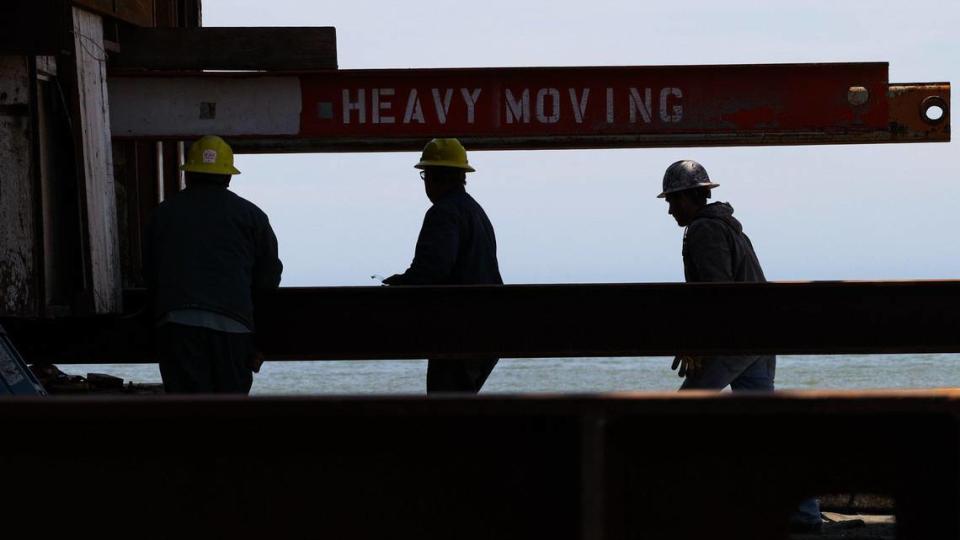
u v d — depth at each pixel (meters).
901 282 14.58
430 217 14.98
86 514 5.97
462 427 5.91
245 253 13.86
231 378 13.62
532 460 5.91
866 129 16.98
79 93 14.88
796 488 5.91
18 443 5.96
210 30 17.50
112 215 15.80
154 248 13.86
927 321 14.56
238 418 5.45
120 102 17.03
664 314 14.70
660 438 5.92
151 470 5.99
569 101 17.16
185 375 13.49
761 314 14.68
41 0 13.73
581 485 5.42
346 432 5.96
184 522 5.99
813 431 5.90
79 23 15.01
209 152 14.02
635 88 17.11
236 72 17.12
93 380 24.09
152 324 15.22
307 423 5.96
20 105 13.98
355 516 5.98
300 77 17.16
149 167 20.73
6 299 14.00
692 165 15.30
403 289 14.77
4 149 14.02
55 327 15.17
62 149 15.05
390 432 5.95
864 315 14.62
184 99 17.08
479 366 15.30
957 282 14.53
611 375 85.56
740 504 5.92
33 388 12.73
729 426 5.90
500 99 17.16
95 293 14.87
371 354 14.82
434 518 5.96
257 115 17.11
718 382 14.95
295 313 14.88
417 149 17.72
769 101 17.06
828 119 17.00
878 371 86.56
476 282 15.16
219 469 6.00
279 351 14.88
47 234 14.67
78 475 5.98
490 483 5.93
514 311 14.74
